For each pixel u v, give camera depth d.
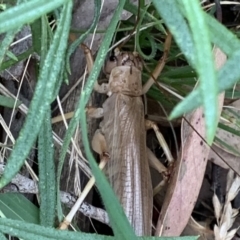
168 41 0.12
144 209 0.12
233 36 0.05
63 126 0.12
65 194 0.11
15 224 0.08
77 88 0.12
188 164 0.12
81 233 0.08
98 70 0.08
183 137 0.12
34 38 0.09
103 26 0.12
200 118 0.11
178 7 0.05
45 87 0.07
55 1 0.05
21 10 0.05
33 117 0.07
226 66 0.05
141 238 0.08
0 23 0.05
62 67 0.08
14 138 0.12
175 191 0.12
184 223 0.12
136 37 0.12
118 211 0.06
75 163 0.12
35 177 0.11
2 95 0.11
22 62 0.11
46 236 0.08
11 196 0.10
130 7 0.11
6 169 0.07
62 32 0.06
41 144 0.09
